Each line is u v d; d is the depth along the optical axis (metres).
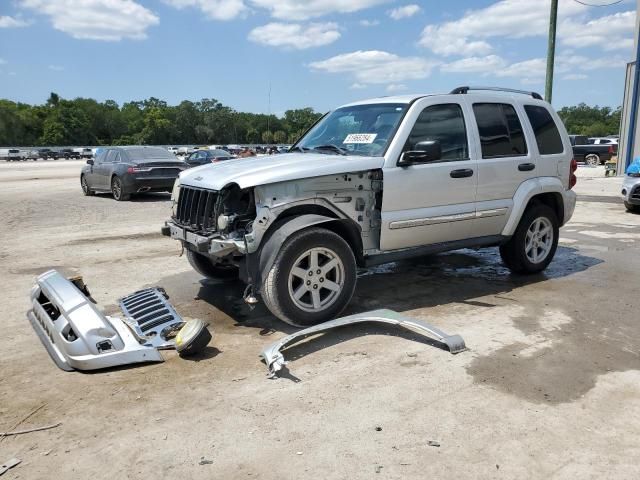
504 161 5.84
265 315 5.18
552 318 5.02
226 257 4.98
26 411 3.42
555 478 2.71
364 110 5.83
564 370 3.91
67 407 3.46
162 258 7.71
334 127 5.96
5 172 35.41
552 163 6.36
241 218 4.63
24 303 5.66
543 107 6.49
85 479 2.75
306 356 4.19
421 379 3.78
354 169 4.80
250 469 2.81
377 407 3.40
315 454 2.92
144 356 4.07
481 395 3.54
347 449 2.96
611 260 7.36
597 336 4.57
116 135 132.75
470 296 5.71
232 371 3.95
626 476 2.72
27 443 3.07
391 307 5.36
